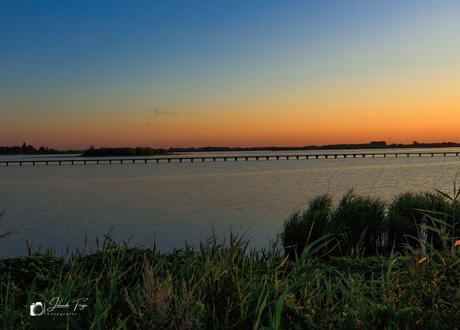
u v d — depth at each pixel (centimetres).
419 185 4088
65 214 2411
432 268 323
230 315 291
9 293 370
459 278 306
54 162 13538
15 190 4203
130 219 2178
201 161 13450
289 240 1063
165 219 2162
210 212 2417
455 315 265
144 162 12962
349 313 276
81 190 4091
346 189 3809
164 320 245
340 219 1111
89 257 481
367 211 1145
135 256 469
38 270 423
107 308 276
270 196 3331
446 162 10588
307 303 301
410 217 1170
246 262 458
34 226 1984
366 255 1060
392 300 288
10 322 275
